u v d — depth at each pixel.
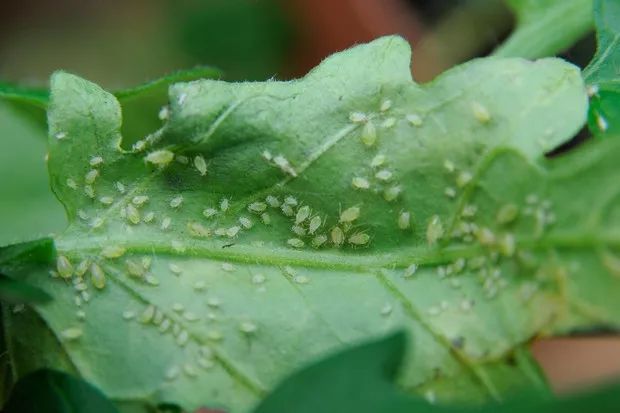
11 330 0.14
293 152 0.14
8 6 0.22
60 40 0.22
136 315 0.14
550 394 0.13
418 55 0.20
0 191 0.18
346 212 0.14
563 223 0.14
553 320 0.14
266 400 0.13
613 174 0.13
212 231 0.15
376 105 0.14
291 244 0.14
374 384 0.13
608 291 0.13
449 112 0.14
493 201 0.14
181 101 0.14
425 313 0.14
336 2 0.20
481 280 0.14
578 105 0.14
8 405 0.14
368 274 0.14
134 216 0.15
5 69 0.21
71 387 0.14
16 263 0.14
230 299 0.14
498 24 0.20
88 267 0.14
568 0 0.17
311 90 0.14
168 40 0.21
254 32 0.21
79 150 0.14
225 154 0.14
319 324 0.14
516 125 0.14
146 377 0.14
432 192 0.14
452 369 0.14
